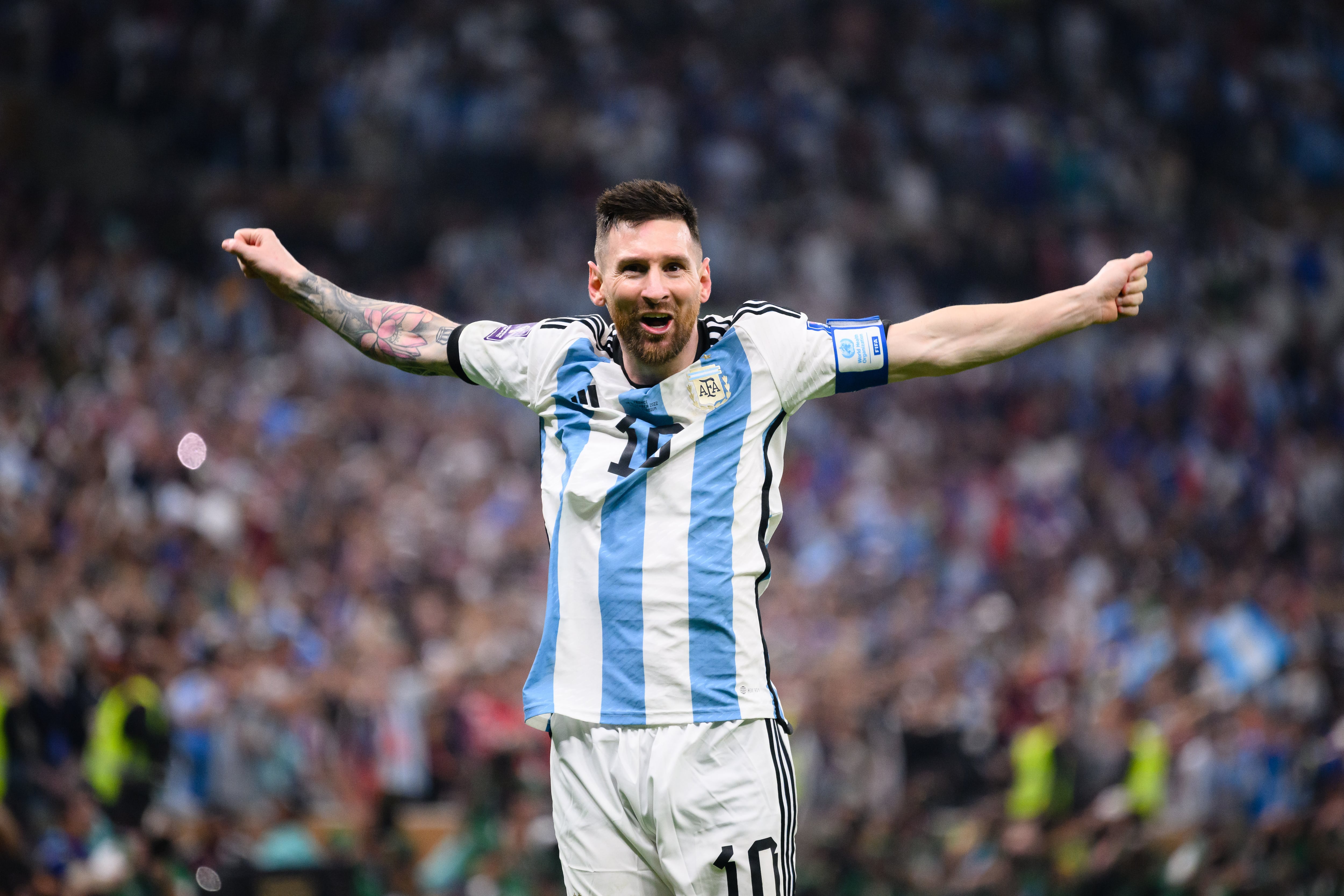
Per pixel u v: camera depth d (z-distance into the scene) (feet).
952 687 85.66
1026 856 76.07
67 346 105.40
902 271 154.71
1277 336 158.40
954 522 118.93
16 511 79.25
